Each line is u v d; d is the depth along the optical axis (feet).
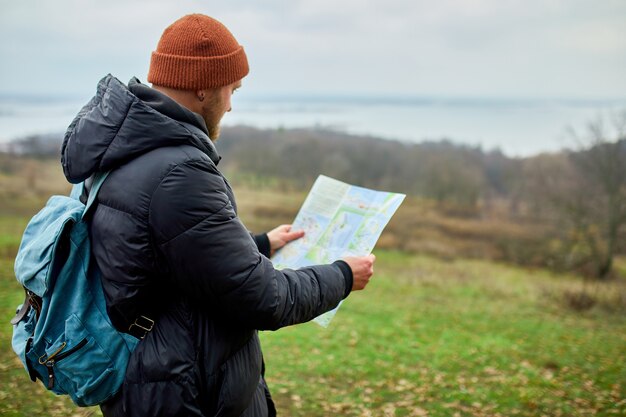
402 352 29.63
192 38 5.04
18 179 144.05
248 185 147.02
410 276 81.92
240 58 5.39
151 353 4.88
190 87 5.11
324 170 137.49
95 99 5.08
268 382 19.71
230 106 5.64
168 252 4.62
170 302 4.99
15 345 5.26
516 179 118.93
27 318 5.42
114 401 5.21
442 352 30.55
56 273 4.89
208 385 4.98
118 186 4.71
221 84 5.24
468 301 63.00
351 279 5.62
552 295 69.67
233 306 4.73
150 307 4.94
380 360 26.61
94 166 4.75
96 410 13.44
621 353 33.40
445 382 22.11
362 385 20.72
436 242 111.55
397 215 131.13
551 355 31.53
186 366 4.87
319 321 5.86
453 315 51.01
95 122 4.75
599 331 47.57
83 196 5.40
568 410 17.80
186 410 4.86
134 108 4.65
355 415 16.35
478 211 127.85
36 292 4.93
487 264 99.71
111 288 4.77
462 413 17.33
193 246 4.59
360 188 7.39
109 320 4.96
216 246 4.63
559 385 21.76
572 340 40.14
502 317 52.70
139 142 4.66
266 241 6.98
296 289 5.08
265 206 132.77
